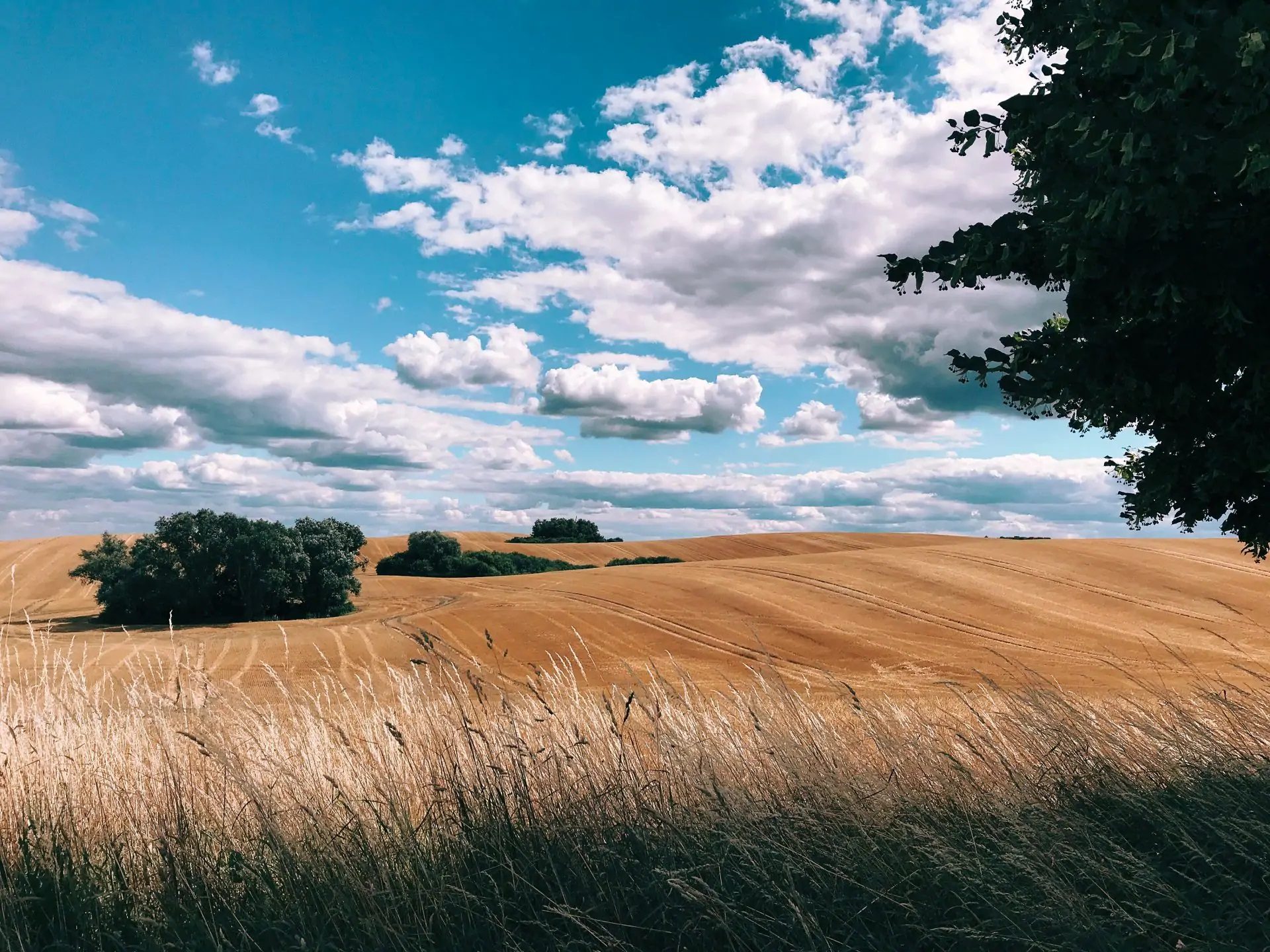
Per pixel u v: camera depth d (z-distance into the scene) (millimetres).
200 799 4809
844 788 4480
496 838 4242
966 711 5777
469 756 4707
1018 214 4293
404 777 4797
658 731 5098
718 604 49406
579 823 4438
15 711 5215
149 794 4785
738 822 4223
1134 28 3230
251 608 65312
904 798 4547
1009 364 4520
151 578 65125
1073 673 27266
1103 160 3562
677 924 3711
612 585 56625
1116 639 39094
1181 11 3285
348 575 69250
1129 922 3541
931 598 48938
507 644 39844
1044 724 5348
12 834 4551
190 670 5250
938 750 4977
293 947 3580
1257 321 3834
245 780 4332
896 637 41125
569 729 5203
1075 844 4125
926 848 3861
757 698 5527
